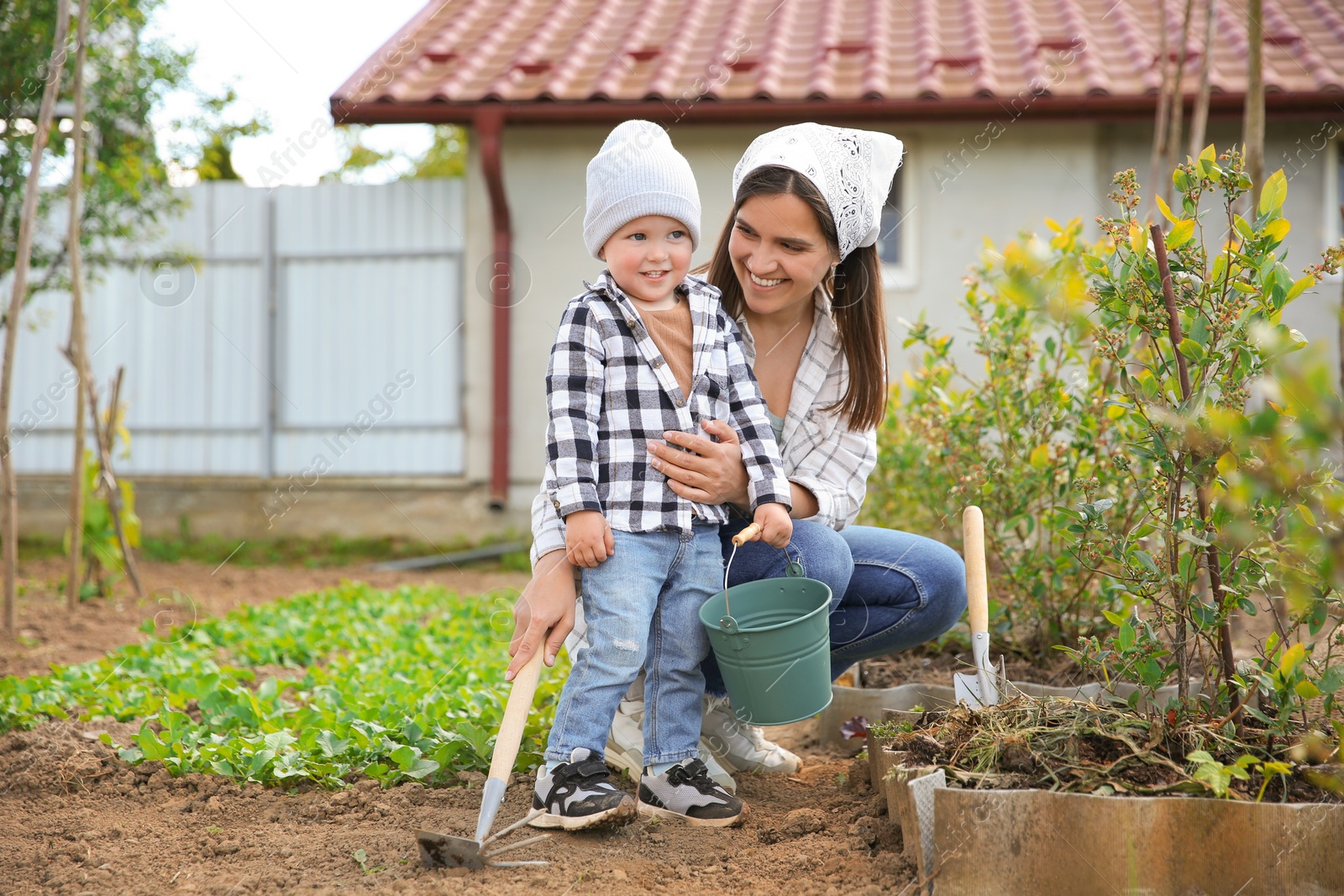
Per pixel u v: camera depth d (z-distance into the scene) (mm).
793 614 2410
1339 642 2088
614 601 2273
